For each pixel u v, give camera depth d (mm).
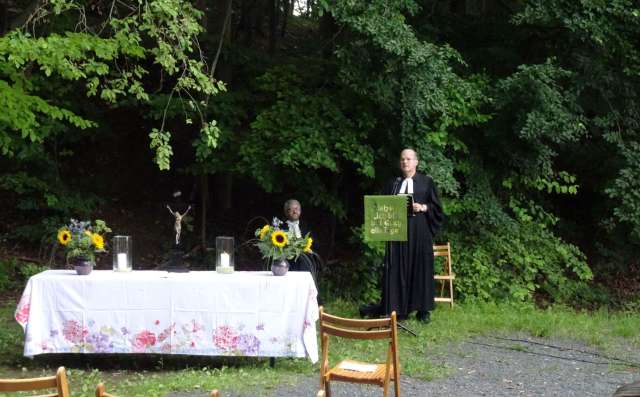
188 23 8773
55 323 8039
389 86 11188
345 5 10852
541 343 9539
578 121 12062
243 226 14547
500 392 7625
